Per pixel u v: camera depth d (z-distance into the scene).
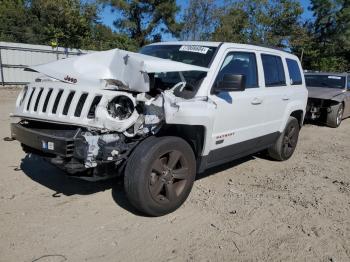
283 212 4.64
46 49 20.14
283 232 4.14
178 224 4.16
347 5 51.03
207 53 5.03
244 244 3.84
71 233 3.84
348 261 3.66
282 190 5.41
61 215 4.21
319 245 3.91
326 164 7.00
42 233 3.81
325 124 11.65
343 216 4.64
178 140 4.29
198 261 3.49
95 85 4.06
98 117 3.82
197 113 4.29
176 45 5.48
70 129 4.06
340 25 50.78
